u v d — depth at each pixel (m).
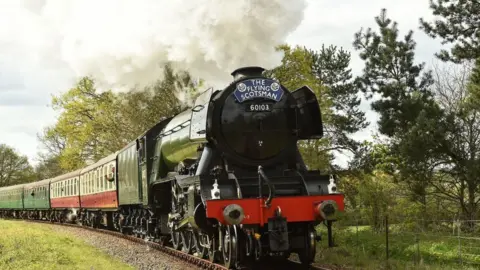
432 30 15.12
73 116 30.41
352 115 29.94
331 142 28.55
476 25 14.80
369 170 21.97
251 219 9.13
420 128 13.78
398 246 13.04
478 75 13.84
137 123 28.33
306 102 10.99
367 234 15.41
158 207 14.48
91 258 12.76
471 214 15.45
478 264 10.79
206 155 10.18
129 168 17.02
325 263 10.90
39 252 12.96
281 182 9.91
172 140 13.00
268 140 10.31
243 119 10.23
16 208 43.53
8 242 14.70
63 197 30.48
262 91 10.41
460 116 14.40
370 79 17.62
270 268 10.18
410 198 16.53
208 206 9.05
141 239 16.64
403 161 15.27
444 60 14.93
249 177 9.88
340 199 9.57
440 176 16.33
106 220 22.58
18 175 70.88
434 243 13.12
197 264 10.73
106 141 31.86
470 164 14.02
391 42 17.16
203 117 10.17
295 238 9.80
